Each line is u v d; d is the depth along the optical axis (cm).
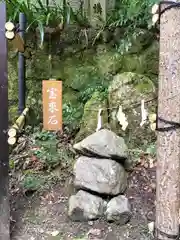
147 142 345
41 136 365
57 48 400
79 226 258
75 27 398
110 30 396
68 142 362
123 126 284
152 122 230
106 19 404
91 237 245
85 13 406
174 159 214
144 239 240
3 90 215
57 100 265
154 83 381
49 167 327
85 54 403
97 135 297
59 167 328
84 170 281
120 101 350
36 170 326
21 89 376
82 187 275
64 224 261
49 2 410
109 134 301
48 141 361
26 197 295
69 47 401
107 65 395
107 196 273
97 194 273
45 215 272
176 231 221
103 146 288
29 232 251
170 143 213
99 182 271
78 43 401
